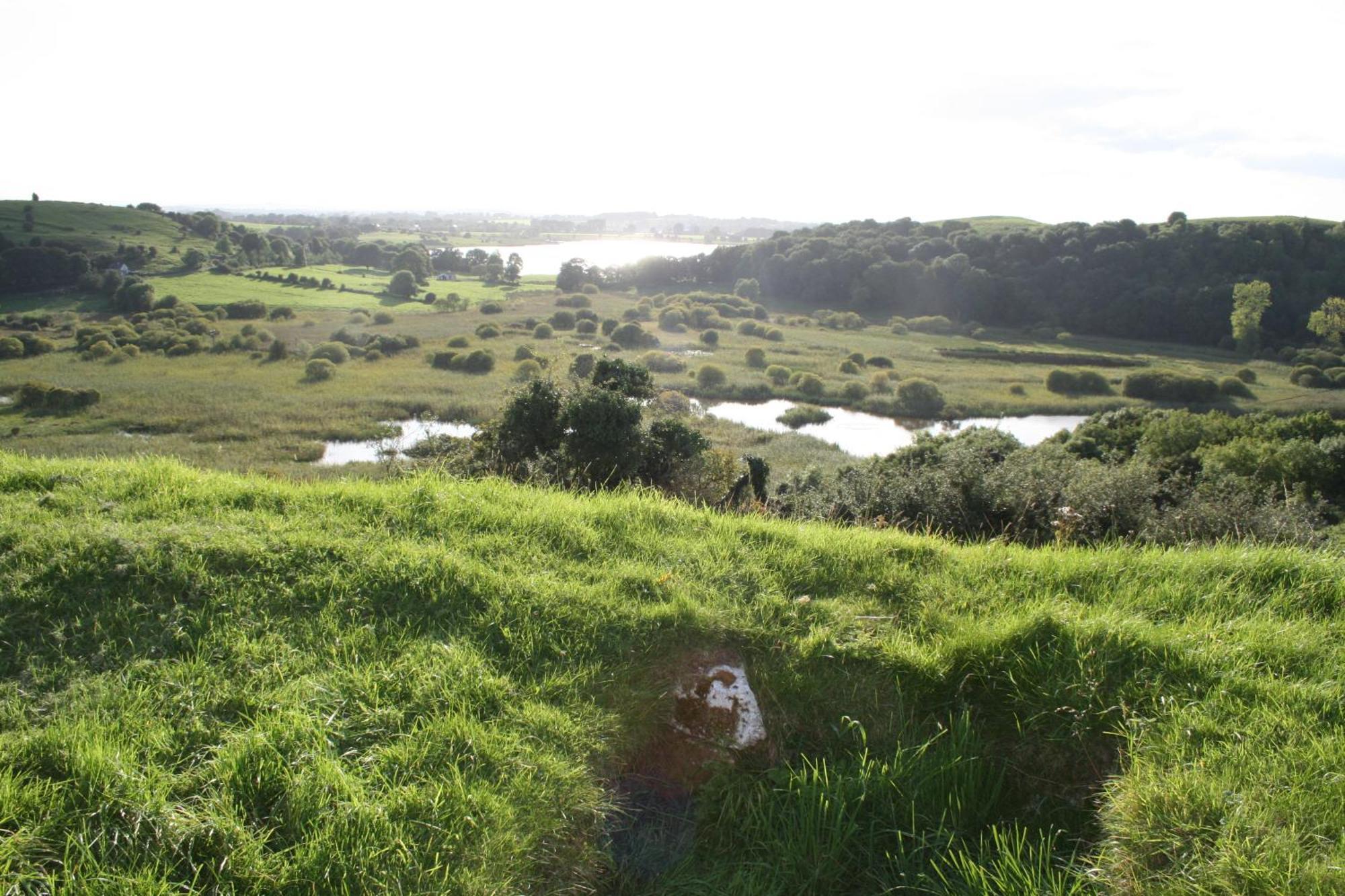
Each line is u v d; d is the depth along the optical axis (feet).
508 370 173.68
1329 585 13.91
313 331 224.94
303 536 13.84
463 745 9.68
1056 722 10.80
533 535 15.15
